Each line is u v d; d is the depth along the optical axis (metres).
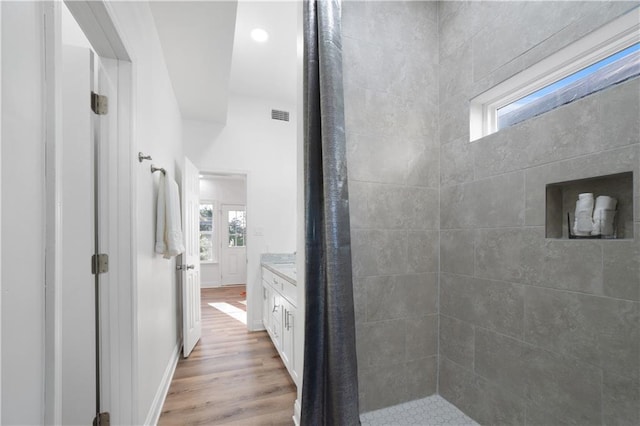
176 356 2.52
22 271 0.55
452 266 1.72
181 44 2.05
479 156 1.57
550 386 1.21
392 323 1.69
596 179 1.12
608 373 1.03
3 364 0.50
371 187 1.66
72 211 1.18
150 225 1.71
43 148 0.62
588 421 1.08
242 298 4.90
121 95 1.33
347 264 1.40
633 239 0.98
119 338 1.28
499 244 1.44
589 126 1.09
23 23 0.55
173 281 2.55
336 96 1.41
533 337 1.28
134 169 1.35
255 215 3.52
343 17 1.63
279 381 2.15
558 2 1.21
